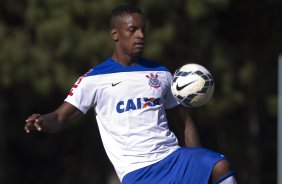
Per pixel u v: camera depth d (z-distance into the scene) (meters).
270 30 61.06
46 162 79.06
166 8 50.88
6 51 50.94
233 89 56.16
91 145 67.88
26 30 53.31
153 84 20.64
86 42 49.78
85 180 69.75
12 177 78.31
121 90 20.45
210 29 56.78
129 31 20.70
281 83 33.88
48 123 19.61
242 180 65.94
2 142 68.19
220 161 19.56
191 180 19.80
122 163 20.36
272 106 58.66
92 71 20.72
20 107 69.88
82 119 56.16
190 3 51.16
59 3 50.44
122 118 20.34
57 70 51.12
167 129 20.69
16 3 54.75
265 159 77.19
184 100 20.42
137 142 20.27
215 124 63.25
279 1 60.53
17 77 51.47
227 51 57.31
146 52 49.62
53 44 51.50
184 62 54.75
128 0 49.88
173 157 20.19
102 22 51.06
